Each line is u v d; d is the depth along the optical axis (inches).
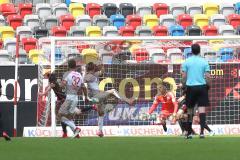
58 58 2096.5
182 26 2893.7
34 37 2711.6
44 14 2915.8
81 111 1824.6
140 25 2893.7
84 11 2984.7
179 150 997.2
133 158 848.9
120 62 2090.3
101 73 2057.1
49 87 1722.4
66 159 844.6
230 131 2014.0
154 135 1911.9
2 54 2447.1
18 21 2834.6
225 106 2057.1
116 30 2760.8
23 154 941.8
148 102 2055.9
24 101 2020.2
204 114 1380.4
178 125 1945.1
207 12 3016.7
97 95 1670.8
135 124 2033.7
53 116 1931.6
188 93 1369.3
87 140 1373.0
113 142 1259.8
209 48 2191.2
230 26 2819.9
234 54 2188.7
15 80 1948.8
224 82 2060.8
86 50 2190.0
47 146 1139.9
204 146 1094.4
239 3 3058.6
